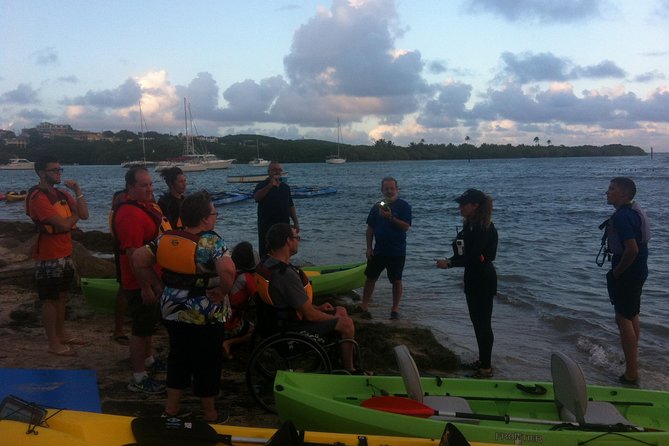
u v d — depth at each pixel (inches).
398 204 320.2
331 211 1138.7
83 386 170.4
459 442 119.2
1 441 114.7
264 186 321.1
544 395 179.9
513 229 821.2
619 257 231.1
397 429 152.6
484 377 241.3
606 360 269.4
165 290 157.2
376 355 256.8
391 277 327.6
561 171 3201.3
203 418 175.0
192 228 154.6
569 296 399.5
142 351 197.9
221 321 158.4
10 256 453.7
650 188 1691.7
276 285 189.8
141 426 125.3
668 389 234.4
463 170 3708.2
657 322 333.1
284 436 118.2
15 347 244.4
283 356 191.3
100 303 306.7
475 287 232.4
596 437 148.3
